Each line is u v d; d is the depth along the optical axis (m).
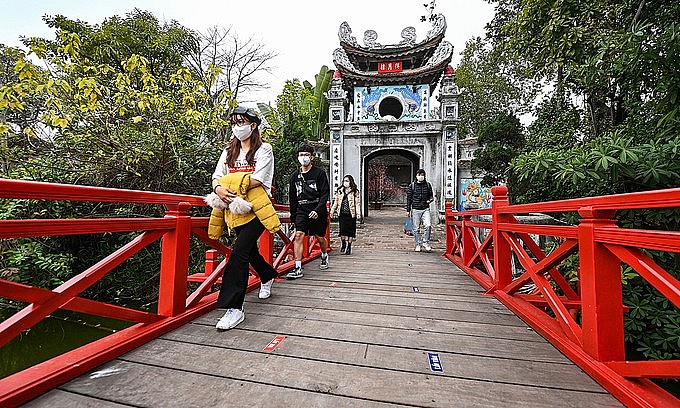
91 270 1.69
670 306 3.00
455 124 10.45
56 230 1.48
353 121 11.12
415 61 11.41
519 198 5.39
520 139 7.17
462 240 4.62
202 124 4.95
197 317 2.35
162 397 1.37
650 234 1.26
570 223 4.16
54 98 3.89
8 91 3.70
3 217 4.07
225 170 2.46
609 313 1.62
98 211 4.95
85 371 1.53
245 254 2.21
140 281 5.14
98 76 4.48
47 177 4.52
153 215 5.16
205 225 2.55
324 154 11.86
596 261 1.64
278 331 2.12
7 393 1.24
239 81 11.50
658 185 3.05
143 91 4.46
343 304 2.78
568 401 1.38
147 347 1.83
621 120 4.80
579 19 4.04
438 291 3.29
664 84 2.92
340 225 5.85
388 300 2.93
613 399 1.39
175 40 11.33
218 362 1.68
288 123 10.28
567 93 5.48
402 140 10.85
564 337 1.93
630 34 2.93
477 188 10.78
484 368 1.66
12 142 4.55
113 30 10.29
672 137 3.17
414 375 1.58
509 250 3.12
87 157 4.70
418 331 2.18
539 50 4.57
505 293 2.94
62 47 4.10
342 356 1.78
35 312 1.40
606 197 1.52
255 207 2.21
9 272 4.24
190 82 5.09
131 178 5.01
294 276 3.76
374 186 19.78
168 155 5.01
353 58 11.35
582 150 3.46
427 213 6.38
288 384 1.48
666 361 1.25
